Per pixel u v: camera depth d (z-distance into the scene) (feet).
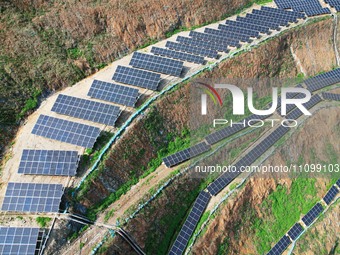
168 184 124.67
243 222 126.72
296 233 131.75
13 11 150.71
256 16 198.59
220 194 128.88
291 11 202.90
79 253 98.02
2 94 128.26
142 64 156.04
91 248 99.86
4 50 139.54
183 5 187.52
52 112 132.57
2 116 124.67
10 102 128.98
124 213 111.24
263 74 172.65
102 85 140.87
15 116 128.67
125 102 136.15
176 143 141.69
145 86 144.56
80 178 111.96
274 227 131.54
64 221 101.24
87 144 118.42
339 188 149.38
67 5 161.68
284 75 180.45
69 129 121.70
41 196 101.91
